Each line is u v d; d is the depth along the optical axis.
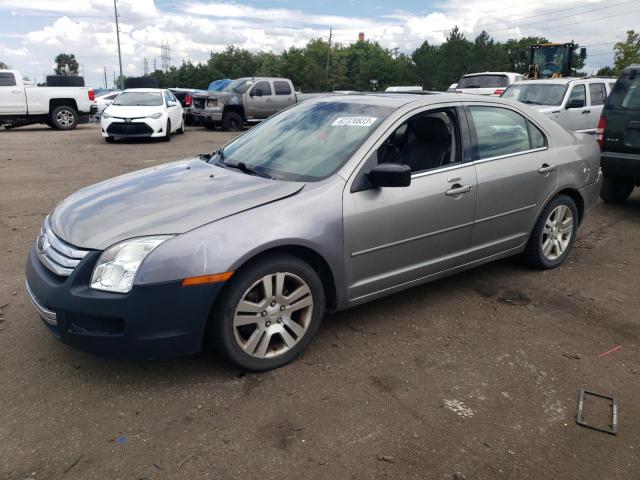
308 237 3.21
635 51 34.84
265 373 3.26
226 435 2.70
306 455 2.58
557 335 3.84
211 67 95.44
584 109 11.51
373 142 3.62
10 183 8.78
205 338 3.18
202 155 4.53
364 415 2.88
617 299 4.46
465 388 3.16
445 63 90.31
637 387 3.22
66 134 17.56
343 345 3.62
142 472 2.45
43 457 2.53
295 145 3.92
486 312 4.17
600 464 2.57
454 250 4.12
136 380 3.15
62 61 113.75
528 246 4.85
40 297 3.03
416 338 3.74
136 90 16.36
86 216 3.20
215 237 2.95
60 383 3.11
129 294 2.81
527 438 2.74
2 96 17.64
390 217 3.60
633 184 7.81
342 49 116.69
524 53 24.20
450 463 2.55
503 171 4.30
